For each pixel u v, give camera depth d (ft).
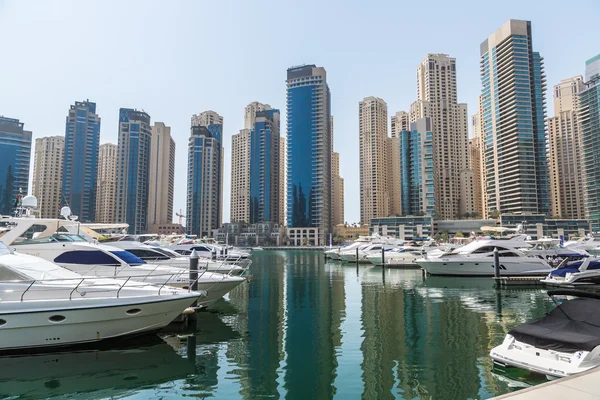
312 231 645.10
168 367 37.70
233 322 57.52
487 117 593.01
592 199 510.17
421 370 36.60
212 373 36.11
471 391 31.50
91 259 61.52
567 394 18.78
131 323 43.88
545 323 35.50
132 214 638.94
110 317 42.11
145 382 33.96
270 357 40.81
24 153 405.39
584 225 498.28
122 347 43.57
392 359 39.96
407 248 180.65
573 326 33.71
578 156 610.65
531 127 534.37
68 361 38.78
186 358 40.40
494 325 55.26
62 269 47.34
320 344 45.62
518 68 542.16
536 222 504.84
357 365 38.17
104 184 636.07
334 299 79.56
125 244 81.71
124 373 35.99
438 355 41.22
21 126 404.98
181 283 61.21
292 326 55.01
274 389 32.37
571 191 613.52
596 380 20.93
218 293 65.10
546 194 529.04
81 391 32.01
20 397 30.86
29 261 45.21
